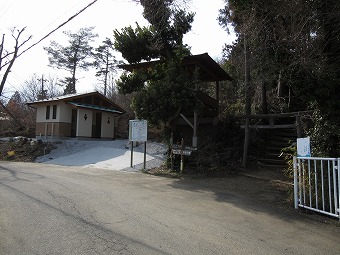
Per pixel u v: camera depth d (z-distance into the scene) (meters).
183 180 9.95
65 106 21.80
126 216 5.41
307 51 6.78
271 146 12.98
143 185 8.78
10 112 30.42
